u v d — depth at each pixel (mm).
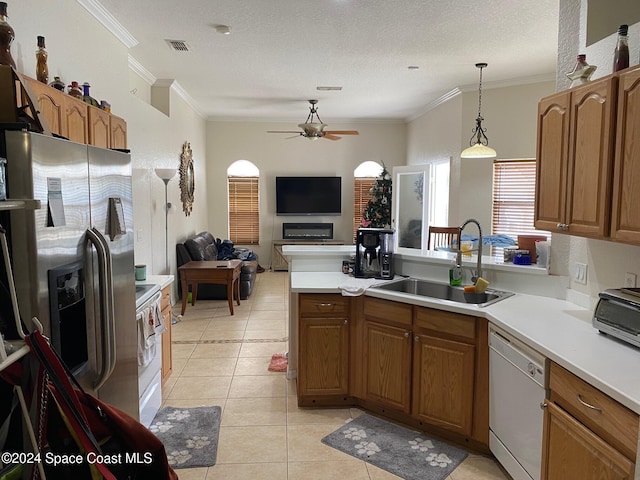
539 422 2016
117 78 3871
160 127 5348
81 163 1664
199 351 4348
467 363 2592
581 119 2154
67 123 2338
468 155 4863
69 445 1298
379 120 8688
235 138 8602
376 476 2426
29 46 2494
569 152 2250
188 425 2957
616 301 2012
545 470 1952
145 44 4254
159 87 5676
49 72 2717
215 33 3963
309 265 3703
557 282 2805
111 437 1401
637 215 1809
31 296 1372
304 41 4184
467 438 2674
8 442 1324
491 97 5766
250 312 5746
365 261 3494
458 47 4352
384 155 8797
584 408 1699
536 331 2158
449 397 2686
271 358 4172
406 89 6121
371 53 4543
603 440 1598
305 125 6559
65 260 1545
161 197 5426
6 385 1330
